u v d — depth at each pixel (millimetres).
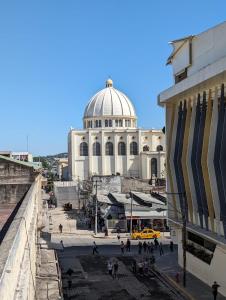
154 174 109812
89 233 56906
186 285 31875
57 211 79312
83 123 126000
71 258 42344
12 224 10883
